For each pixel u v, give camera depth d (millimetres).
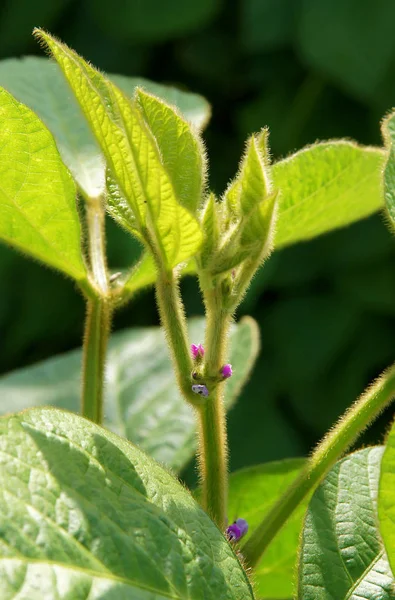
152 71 1156
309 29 1006
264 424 1076
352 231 1096
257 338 505
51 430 373
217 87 1168
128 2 1080
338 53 998
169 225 392
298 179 450
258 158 394
